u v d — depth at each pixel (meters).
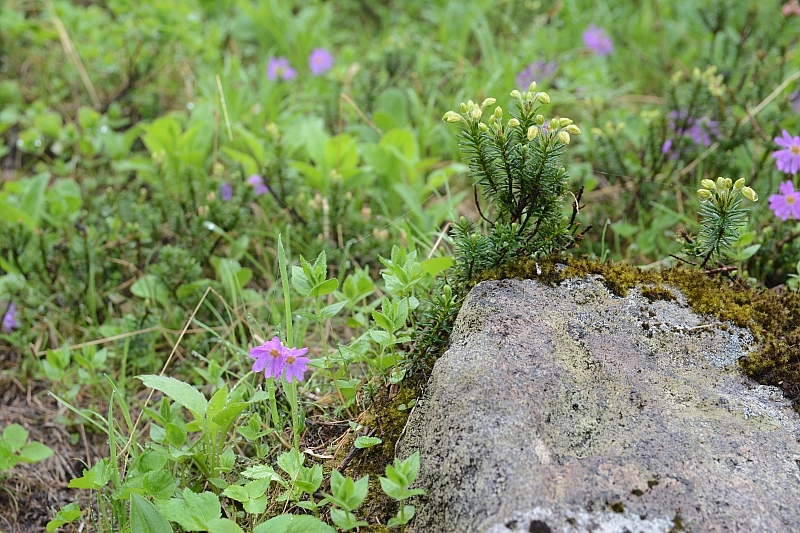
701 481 1.75
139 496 1.95
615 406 1.94
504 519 1.67
